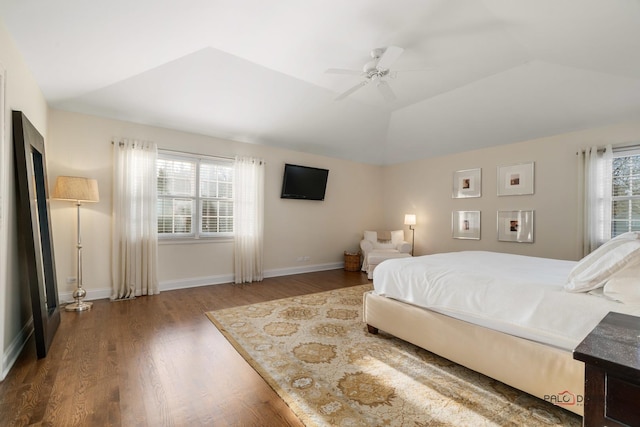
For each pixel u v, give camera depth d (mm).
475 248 4961
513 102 3818
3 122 1870
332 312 3156
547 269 2203
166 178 4043
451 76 3523
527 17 2275
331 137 5168
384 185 6586
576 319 1419
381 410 1559
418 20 2469
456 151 5211
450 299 1954
